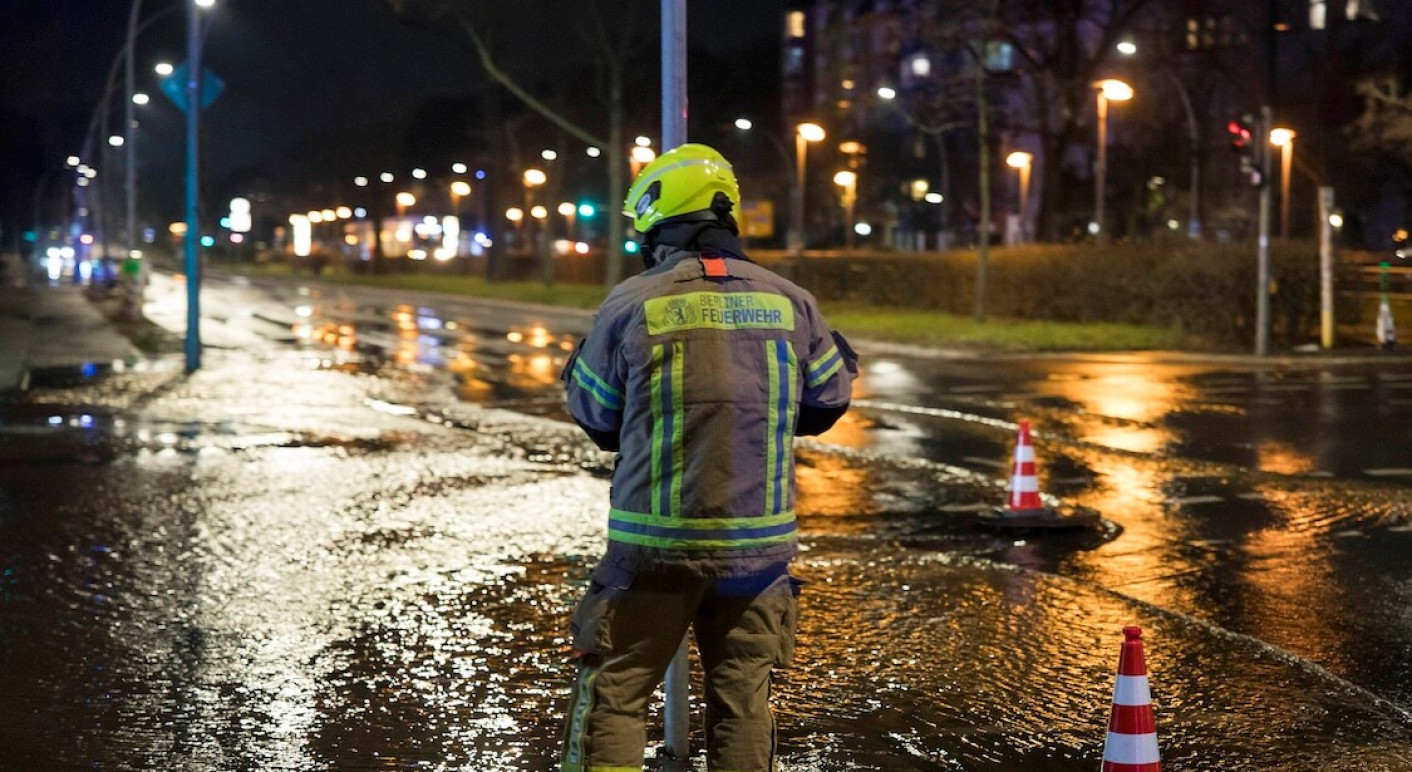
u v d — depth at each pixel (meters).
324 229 121.44
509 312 46.59
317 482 12.02
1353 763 5.47
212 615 7.54
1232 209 57.16
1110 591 8.26
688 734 5.47
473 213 100.88
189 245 22.80
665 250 3.98
